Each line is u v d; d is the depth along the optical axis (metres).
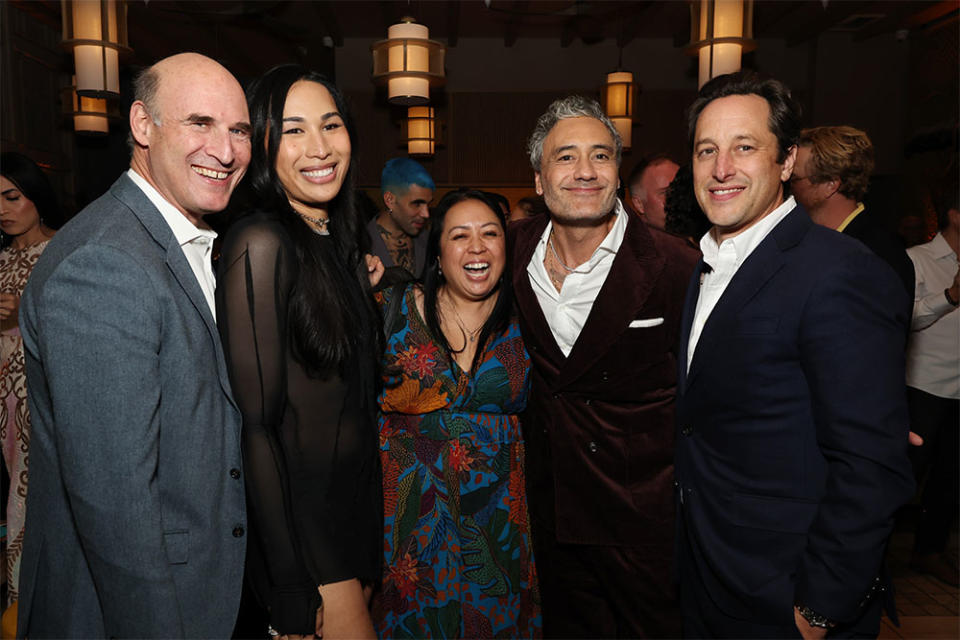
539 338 1.81
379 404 1.78
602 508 1.82
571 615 1.98
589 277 1.81
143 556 1.05
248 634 1.53
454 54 8.37
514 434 1.86
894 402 1.22
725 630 1.48
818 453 1.33
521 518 1.85
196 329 1.19
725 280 1.49
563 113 1.76
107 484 1.03
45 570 1.20
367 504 1.55
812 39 7.87
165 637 1.06
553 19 6.92
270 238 1.33
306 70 1.48
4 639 2.39
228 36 5.56
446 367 1.79
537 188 1.85
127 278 1.07
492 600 1.78
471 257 1.73
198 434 1.18
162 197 1.25
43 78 6.12
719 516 1.43
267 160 1.42
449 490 1.77
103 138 6.83
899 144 7.80
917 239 5.80
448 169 8.42
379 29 7.93
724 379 1.40
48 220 2.68
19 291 2.59
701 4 3.51
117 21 3.66
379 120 8.30
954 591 3.01
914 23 7.10
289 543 1.30
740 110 1.37
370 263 1.74
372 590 1.69
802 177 2.22
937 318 2.64
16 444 2.56
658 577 1.81
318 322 1.37
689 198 2.07
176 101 1.19
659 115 8.40
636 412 1.80
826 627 1.28
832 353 1.24
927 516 3.16
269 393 1.30
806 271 1.31
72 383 1.02
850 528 1.22
